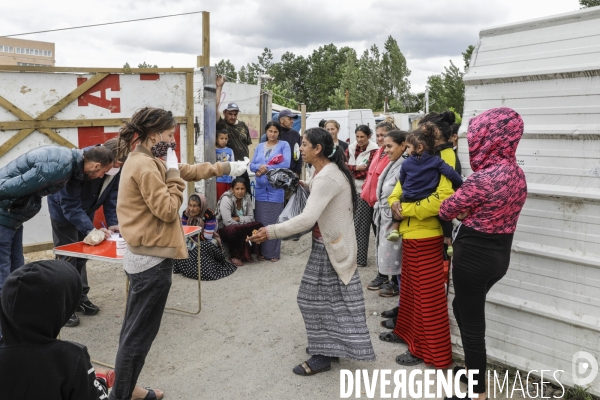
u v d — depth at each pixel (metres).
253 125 11.15
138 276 2.77
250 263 6.25
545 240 3.32
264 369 3.68
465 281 3.01
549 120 3.28
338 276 3.49
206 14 6.34
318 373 3.62
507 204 2.88
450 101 47.47
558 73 3.19
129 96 5.99
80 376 1.66
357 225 6.00
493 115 2.93
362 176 6.06
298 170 6.77
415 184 3.49
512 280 3.48
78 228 4.14
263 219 6.32
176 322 4.50
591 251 3.13
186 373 3.63
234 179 6.33
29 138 5.42
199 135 6.52
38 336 1.62
